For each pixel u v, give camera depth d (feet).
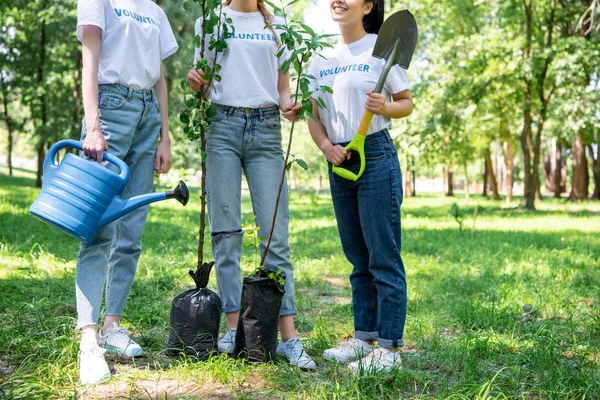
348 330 12.96
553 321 13.79
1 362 9.75
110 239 10.00
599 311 14.32
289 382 9.13
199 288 10.31
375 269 10.47
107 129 10.16
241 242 11.10
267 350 9.94
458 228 42.16
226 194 10.75
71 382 8.80
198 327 10.02
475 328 13.58
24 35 75.15
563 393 8.84
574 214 59.98
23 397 8.02
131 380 8.96
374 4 10.85
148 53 10.59
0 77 81.05
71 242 24.21
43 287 15.67
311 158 100.73
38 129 73.31
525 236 35.35
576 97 59.57
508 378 9.44
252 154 10.83
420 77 68.90
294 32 9.86
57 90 75.25
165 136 11.22
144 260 21.16
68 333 11.08
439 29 77.30
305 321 13.56
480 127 68.85
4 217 30.78
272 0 11.00
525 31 64.59
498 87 65.92
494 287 17.69
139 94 10.48
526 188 68.80
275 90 10.98
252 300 9.85
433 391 9.26
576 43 59.31
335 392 8.48
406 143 66.44
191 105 10.25
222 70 10.62
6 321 12.00
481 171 131.64
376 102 9.94
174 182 45.50
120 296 10.77
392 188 10.37
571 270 20.86
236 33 10.65
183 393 8.64
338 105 10.66
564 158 125.49
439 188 255.91
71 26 67.00
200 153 10.42
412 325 13.08
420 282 19.06
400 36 10.21
